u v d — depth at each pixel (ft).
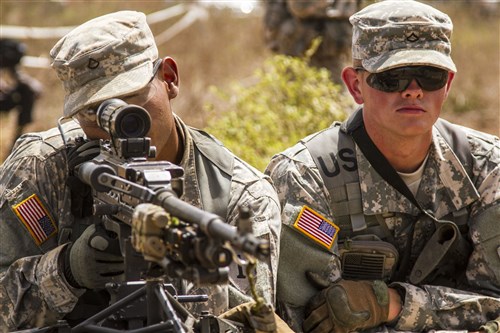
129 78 11.93
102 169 10.23
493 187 15.01
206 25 49.90
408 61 14.02
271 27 28.04
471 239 15.05
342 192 14.70
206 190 13.07
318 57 27.55
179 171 10.23
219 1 51.65
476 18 58.54
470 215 15.12
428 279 15.14
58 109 45.60
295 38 27.50
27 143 13.30
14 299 12.22
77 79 11.99
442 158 14.88
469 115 44.21
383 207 14.71
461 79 48.52
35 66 46.78
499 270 14.93
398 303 14.39
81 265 11.03
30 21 52.90
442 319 14.46
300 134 23.03
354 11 27.58
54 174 12.94
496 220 14.89
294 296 14.40
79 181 12.25
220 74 47.16
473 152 15.16
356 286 14.21
